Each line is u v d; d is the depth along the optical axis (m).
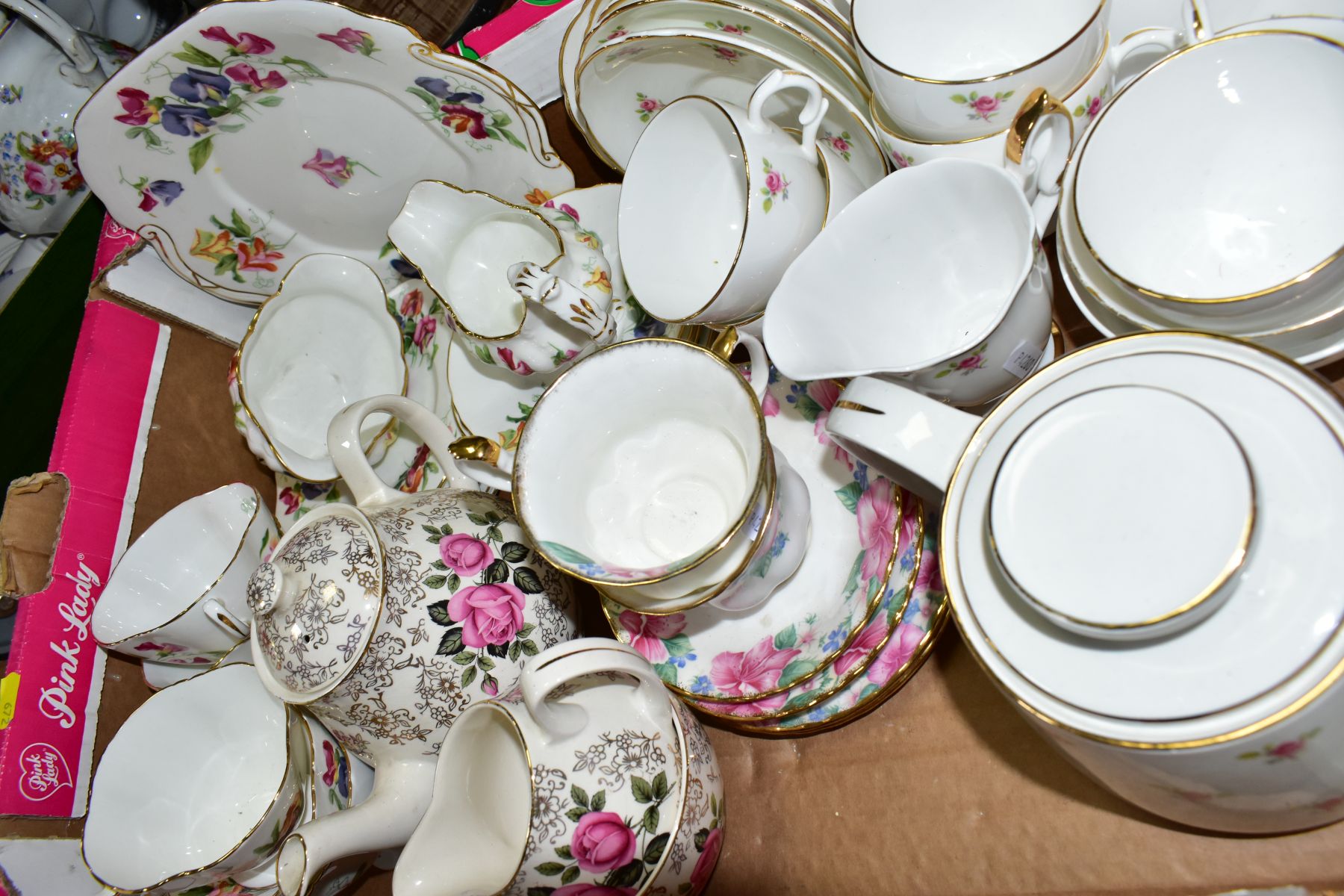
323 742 0.73
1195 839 0.47
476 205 0.73
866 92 0.61
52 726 0.75
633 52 0.66
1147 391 0.39
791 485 0.61
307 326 0.86
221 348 0.93
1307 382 0.38
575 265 0.70
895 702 0.61
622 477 0.63
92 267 0.89
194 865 0.73
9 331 0.88
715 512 0.61
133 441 0.84
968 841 0.55
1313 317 0.44
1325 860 0.43
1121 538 0.37
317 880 0.60
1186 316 0.46
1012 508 0.40
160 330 0.88
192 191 0.82
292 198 0.85
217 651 0.81
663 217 0.67
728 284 0.60
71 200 0.96
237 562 0.78
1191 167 0.51
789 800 0.63
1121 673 0.37
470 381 0.77
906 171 0.53
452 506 0.68
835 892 0.59
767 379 0.62
